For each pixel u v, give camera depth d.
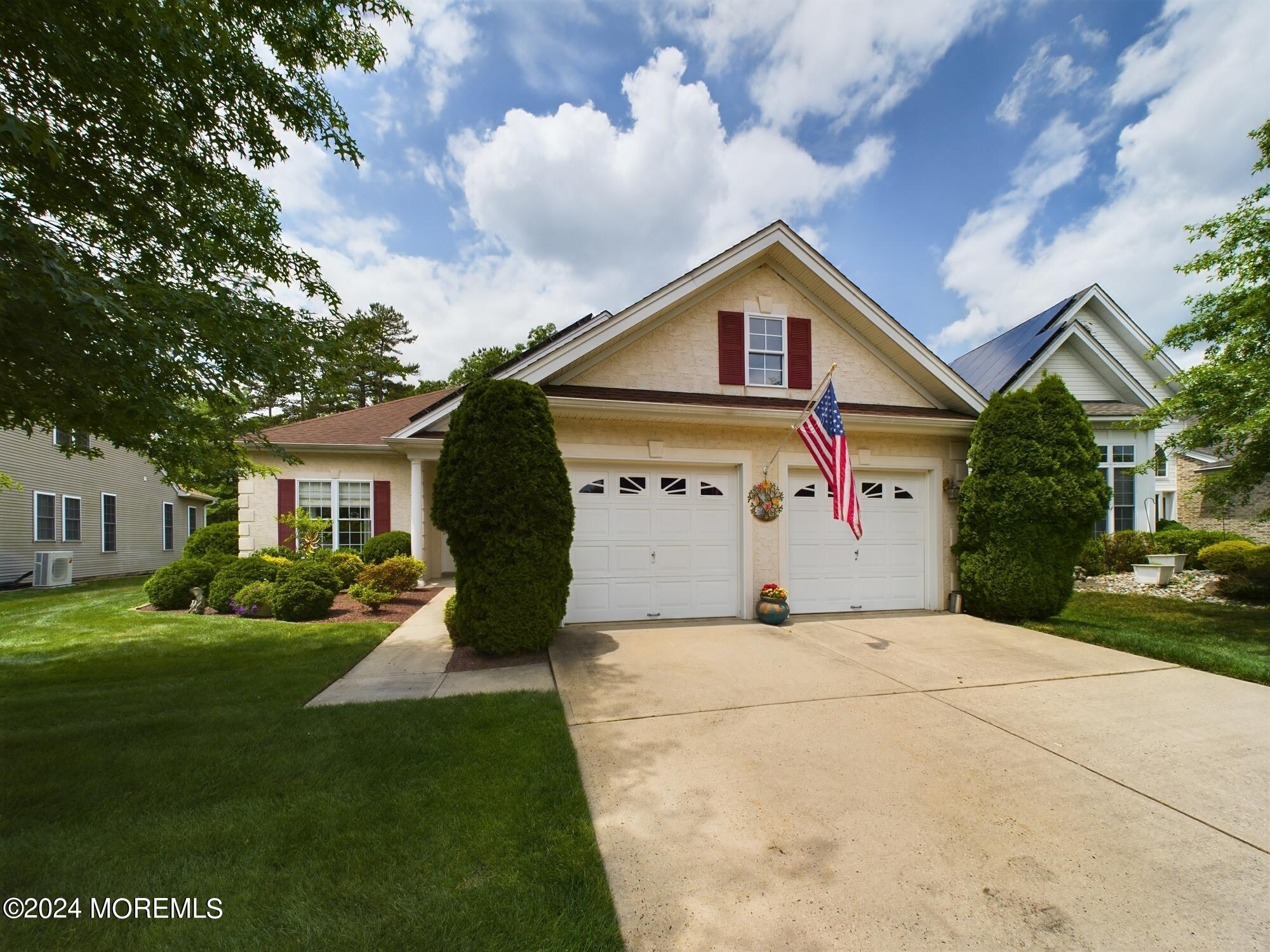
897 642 7.01
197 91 4.62
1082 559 12.59
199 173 4.84
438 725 4.25
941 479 9.23
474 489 6.18
